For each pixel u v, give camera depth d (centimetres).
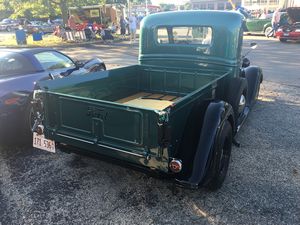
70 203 293
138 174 347
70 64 561
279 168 357
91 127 279
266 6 4184
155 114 235
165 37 441
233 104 376
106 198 302
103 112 266
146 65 466
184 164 266
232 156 386
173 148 260
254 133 461
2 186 321
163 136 236
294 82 797
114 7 2603
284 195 304
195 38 420
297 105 604
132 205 291
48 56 512
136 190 315
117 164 281
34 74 453
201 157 265
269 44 1633
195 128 275
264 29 2061
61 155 395
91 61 649
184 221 268
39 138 324
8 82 405
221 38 401
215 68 416
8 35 2767
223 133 284
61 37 2009
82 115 282
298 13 1841
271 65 1040
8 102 391
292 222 265
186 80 443
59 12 2533
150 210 283
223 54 405
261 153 395
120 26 2334
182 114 265
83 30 1953
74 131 293
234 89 384
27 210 282
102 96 397
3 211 280
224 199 298
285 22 1933
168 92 461
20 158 386
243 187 318
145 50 461
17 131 409
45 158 387
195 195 306
